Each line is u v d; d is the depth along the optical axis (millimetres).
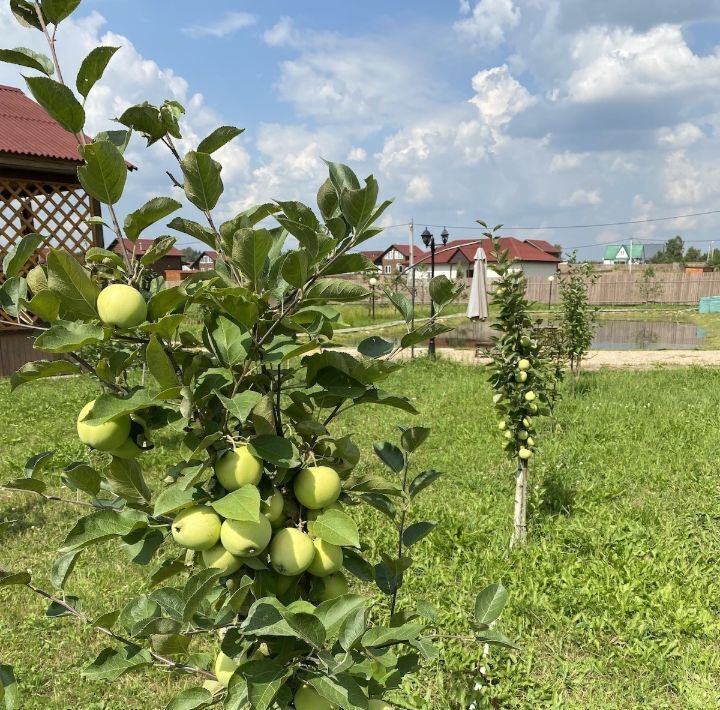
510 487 5949
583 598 3930
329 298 1310
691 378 11836
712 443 7203
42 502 5664
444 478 6301
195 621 1517
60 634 3686
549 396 7789
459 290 1431
